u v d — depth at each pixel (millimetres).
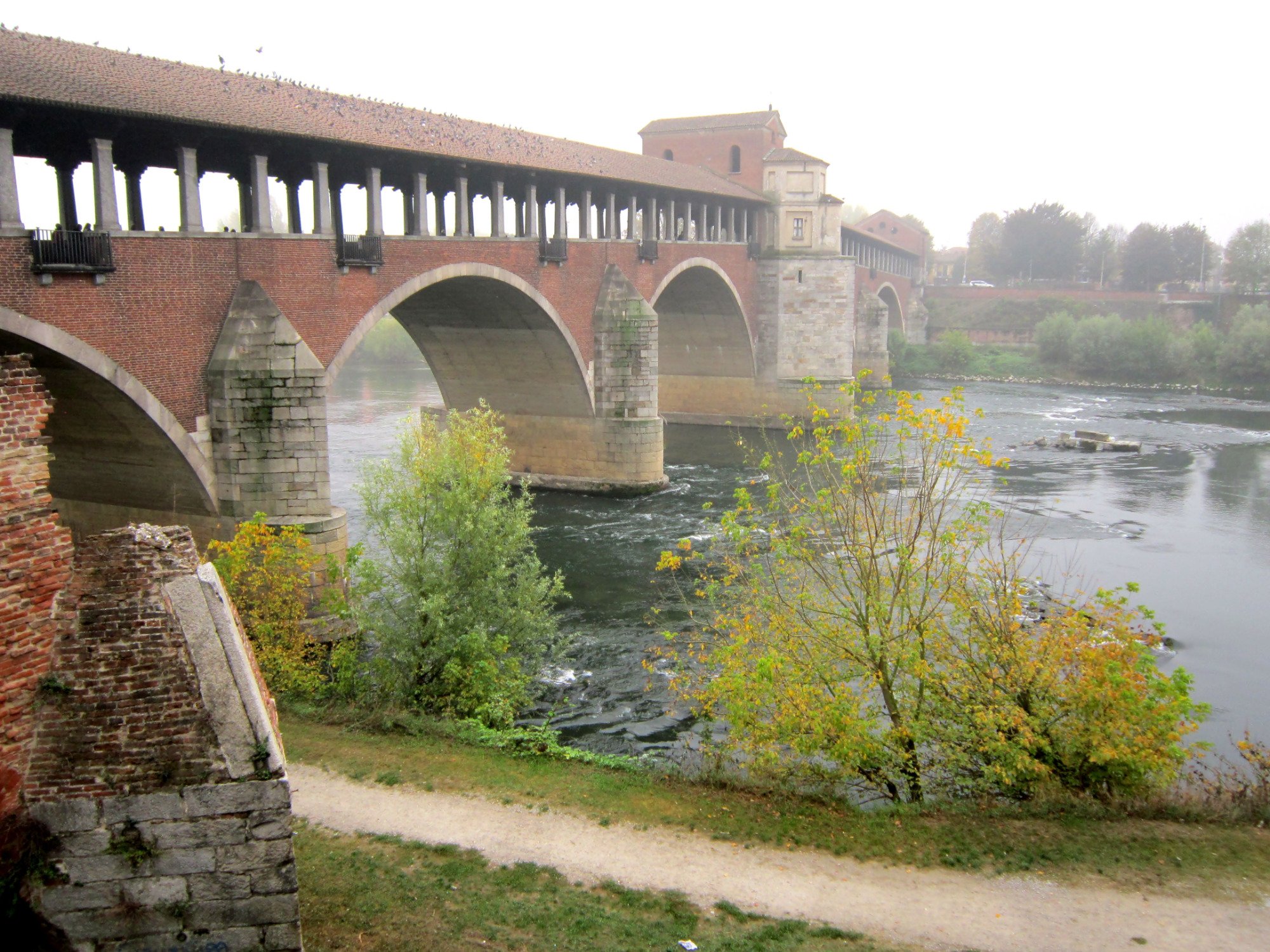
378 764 15164
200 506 26078
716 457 54094
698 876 11969
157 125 23141
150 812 8219
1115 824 13188
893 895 11578
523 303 38625
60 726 8133
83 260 21312
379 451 50594
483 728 17453
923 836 12961
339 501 40156
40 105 19562
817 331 63281
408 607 19422
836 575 17344
